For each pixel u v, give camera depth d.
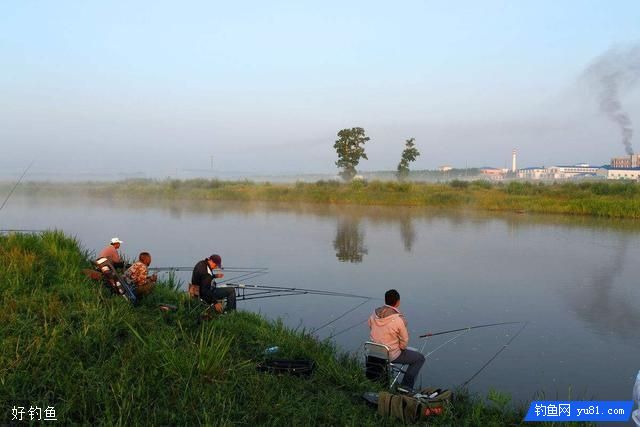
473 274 14.55
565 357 8.09
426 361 7.95
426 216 32.12
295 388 5.81
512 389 6.90
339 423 5.14
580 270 15.26
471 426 5.48
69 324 6.51
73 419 4.49
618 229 25.36
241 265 15.86
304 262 16.47
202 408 4.80
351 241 21.12
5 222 26.84
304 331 8.39
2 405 4.45
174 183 60.22
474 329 9.55
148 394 4.89
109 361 5.49
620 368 7.66
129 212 34.12
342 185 53.28
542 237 22.56
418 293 12.34
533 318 10.26
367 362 6.89
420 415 5.48
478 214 33.19
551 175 132.38
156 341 6.14
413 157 61.97
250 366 6.14
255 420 4.87
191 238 21.53
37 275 8.73
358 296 11.93
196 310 8.26
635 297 11.96
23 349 5.53
